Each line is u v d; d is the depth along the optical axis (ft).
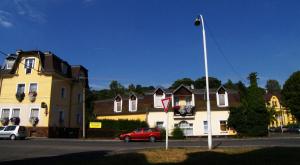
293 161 41.75
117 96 168.96
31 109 144.46
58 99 151.43
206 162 42.55
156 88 157.79
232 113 143.84
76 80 167.53
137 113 159.84
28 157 56.18
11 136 119.24
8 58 155.74
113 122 147.95
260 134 139.33
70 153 62.69
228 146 72.13
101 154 57.67
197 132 149.07
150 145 86.99
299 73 247.29
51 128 142.00
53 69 147.02
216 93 154.10
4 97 148.46
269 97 312.50
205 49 65.05
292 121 280.92
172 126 151.43
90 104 194.80
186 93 155.74
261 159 44.06
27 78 148.36
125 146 83.20
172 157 47.93
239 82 250.98
